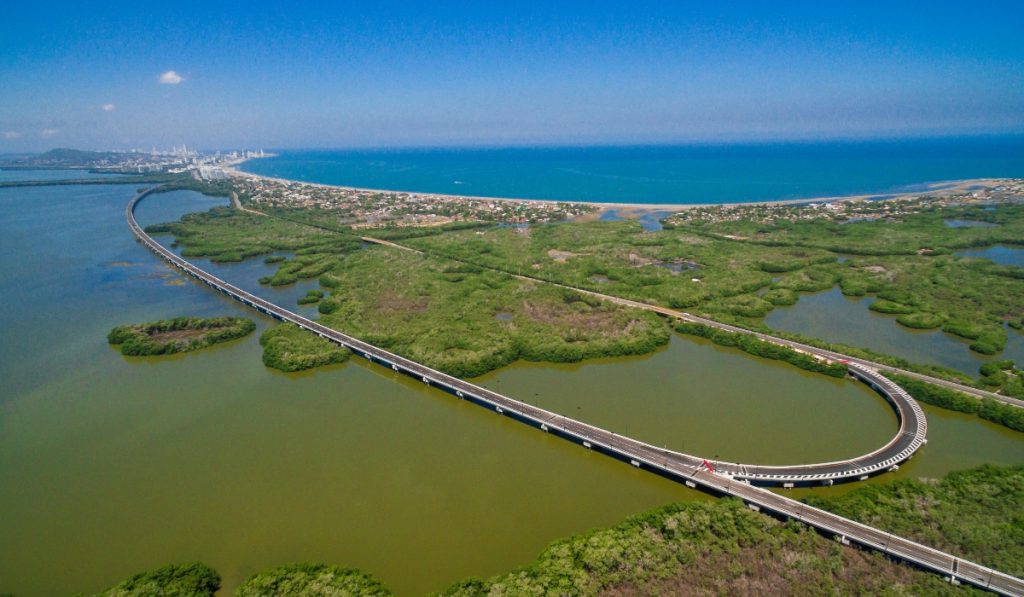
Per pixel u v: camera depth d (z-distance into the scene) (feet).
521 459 391.45
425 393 488.85
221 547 307.99
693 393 471.62
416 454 395.55
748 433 410.72
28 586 284.00
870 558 281.95
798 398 461.78
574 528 322.34
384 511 336.08
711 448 391.65
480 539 313.73
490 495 351.87
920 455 380.78
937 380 463.42
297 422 437.99
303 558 299.99
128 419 440.86
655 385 486.38
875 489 330.13
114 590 264.31
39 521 329.31
